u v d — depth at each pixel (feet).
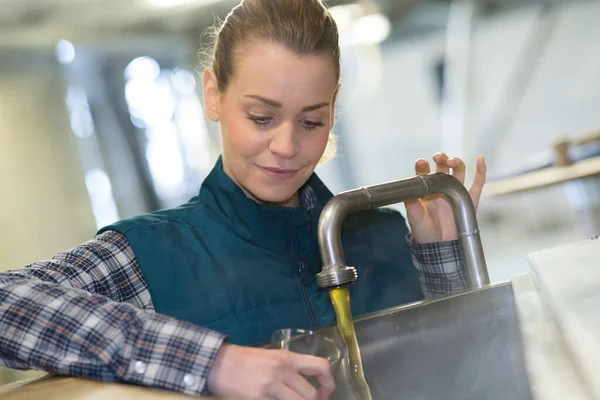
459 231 3.59
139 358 2.64
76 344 2.72
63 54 19.47
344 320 2.96
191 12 18.52
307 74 3.29
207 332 2.64
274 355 2.58
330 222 3.11
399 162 27.91
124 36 18.95
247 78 3.34
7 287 2.89
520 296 3.06
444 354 2.95
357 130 27.53
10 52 18.61
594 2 24.73
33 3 17.06
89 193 20.02
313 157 3.48
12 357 2.89
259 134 3.40
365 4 19.94
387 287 4.05
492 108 26.18
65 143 19.66
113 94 20.40
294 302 3.69
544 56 25.82
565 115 25.95
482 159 3.88
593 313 2.75
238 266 3.66
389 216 4.28
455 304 3.02
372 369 2.87
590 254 3.04
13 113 18.81
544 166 11.04
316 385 2.60
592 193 10.18
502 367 2.97
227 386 2.54
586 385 2.61
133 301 3.60
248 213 3.69
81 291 2.92
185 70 21.12
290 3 3.37
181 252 3.62
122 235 3.65
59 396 2.63
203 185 3.84
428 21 25.45
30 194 18.99
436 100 27.12
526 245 21.80
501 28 25.54
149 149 21.12
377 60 24.98
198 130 21.77
